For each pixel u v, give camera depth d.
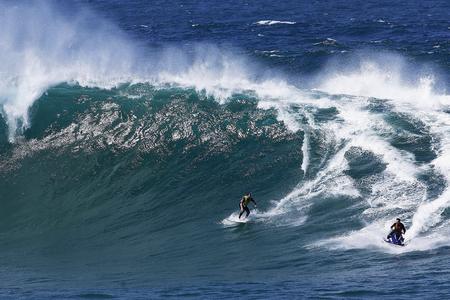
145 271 90.62
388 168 116.62
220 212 111.56
